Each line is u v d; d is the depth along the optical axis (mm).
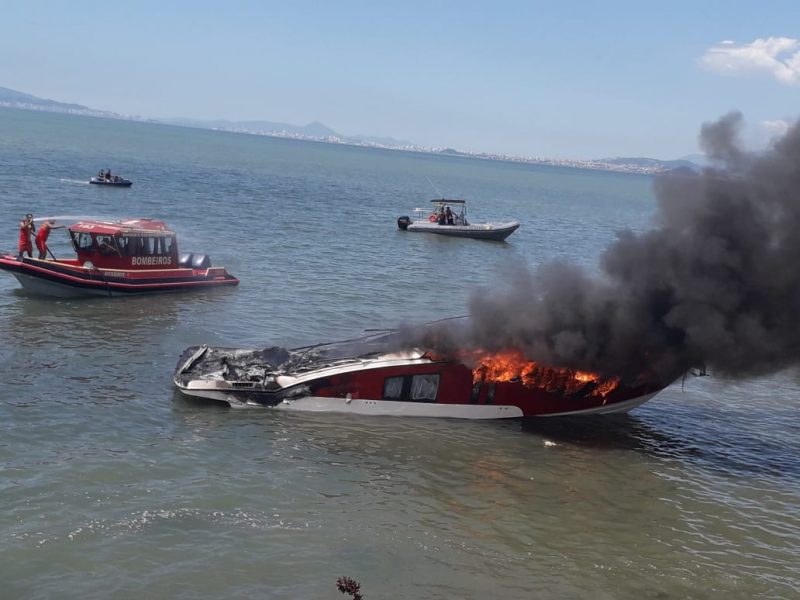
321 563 14633
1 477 16750
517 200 144875
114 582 13555
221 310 33719
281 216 70500
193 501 16484
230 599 13359
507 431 22141
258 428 20734
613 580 14930
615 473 19859
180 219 61719
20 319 29688
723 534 17109
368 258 51531
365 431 21125
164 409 21531
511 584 14508
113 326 29750
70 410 20844
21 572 13594
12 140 151500
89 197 70750
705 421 24469
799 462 21609
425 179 195500
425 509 17109
